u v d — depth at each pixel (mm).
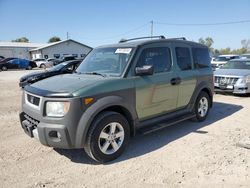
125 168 3820
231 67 10641
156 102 4750
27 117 4203
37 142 4855
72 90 3697
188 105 5656
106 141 3963
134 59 4434
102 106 3818
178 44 5434
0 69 32062
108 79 4113
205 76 6031
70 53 54094
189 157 4152
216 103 8477
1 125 6027
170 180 3455
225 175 3570
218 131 5457
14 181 3469
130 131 4426
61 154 4328
